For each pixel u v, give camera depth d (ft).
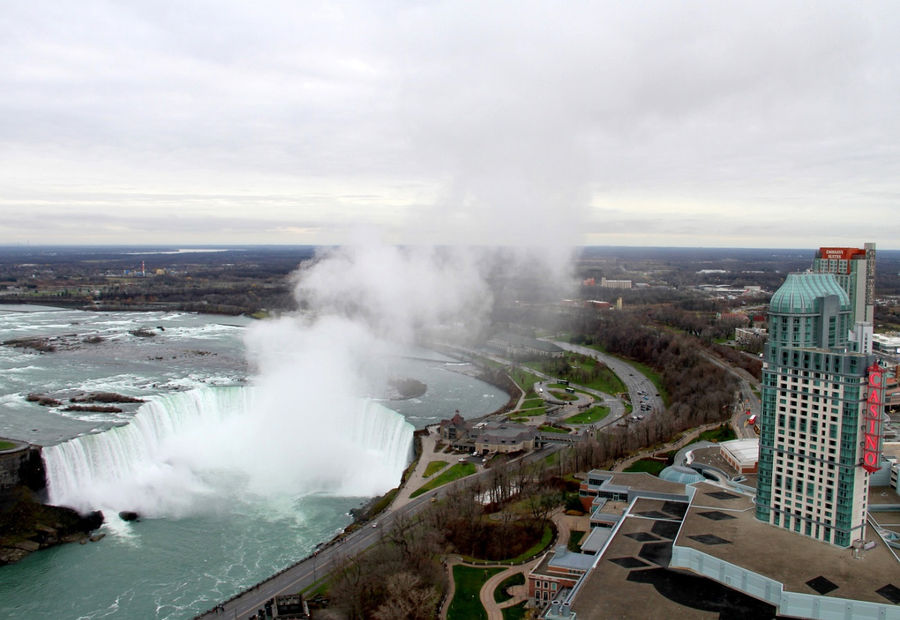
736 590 641.40
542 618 599.16
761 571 634.43
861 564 651.66
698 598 627.05
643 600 623.77
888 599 588.09
